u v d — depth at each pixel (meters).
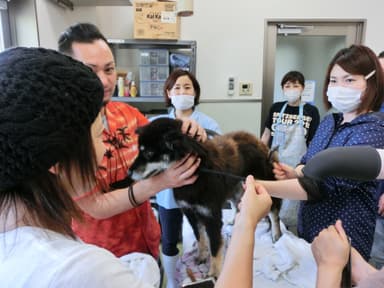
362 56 1.19
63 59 0.43
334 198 1.20
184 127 1.25
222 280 0.49
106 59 0.98
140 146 1.12
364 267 0.74
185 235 1.82
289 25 3.48
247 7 3.40
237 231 0.58
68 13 3.06
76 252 0.41
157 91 3.14
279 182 1.17
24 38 2.34
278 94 3.72
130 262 1.04
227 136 1.67
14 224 0.42
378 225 1.83
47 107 0.37
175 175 1.03
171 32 2.92
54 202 0.44
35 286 0.36
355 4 3.44
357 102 1.23
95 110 0.44
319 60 3.66
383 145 1.08
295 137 2.72
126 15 3.34
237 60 3.51
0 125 0.35
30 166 0.37
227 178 1.41
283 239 1.41
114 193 0.96
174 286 1.50
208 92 3.56
